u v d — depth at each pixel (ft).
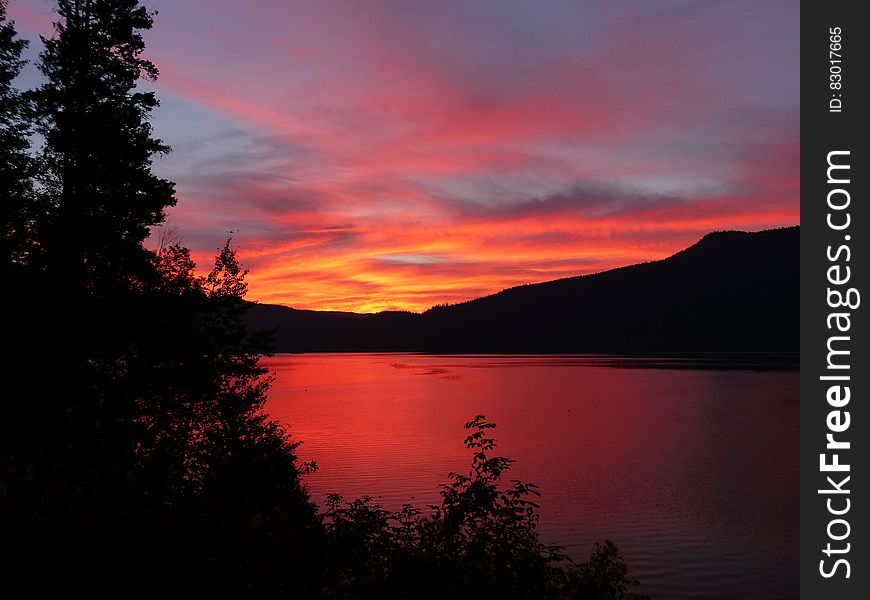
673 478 157.89
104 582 21.62
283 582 23.08
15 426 51.96
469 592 24.44
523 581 25.30
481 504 29.07
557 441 221.66
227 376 66.44
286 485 63.31
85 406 55.67
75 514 23.71
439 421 270.26
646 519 118.93
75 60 69.46
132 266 60.90
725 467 172.96
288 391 435.12
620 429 251.39
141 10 73.15
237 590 22.17
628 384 470.39
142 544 23.02
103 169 62.54
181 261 65.26
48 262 58.70
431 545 26.78
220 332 65.21
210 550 23.25
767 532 110.01
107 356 58.18
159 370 58.80
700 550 100.53
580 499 135.44
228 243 67.82
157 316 58.70
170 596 21.74
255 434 66.64
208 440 61.05
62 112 65.10
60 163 62.59
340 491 133.80
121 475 37.96
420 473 155.12
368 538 27.96
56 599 21.01
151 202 67.00
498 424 263.29
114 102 70.69
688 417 284.82
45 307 54.75
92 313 56.44
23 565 21.45
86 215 60.75
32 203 61.72
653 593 82.58
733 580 87.40
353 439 217.15
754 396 371.76
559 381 511.40
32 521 22.72
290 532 24.66
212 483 43.73
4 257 57.77
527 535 28.48
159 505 30.60
